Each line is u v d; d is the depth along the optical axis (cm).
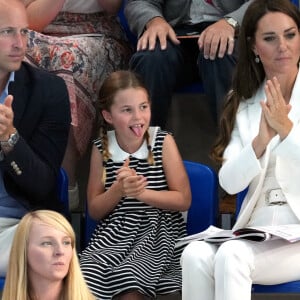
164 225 1395
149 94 1460
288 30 1327
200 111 1778
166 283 1284
